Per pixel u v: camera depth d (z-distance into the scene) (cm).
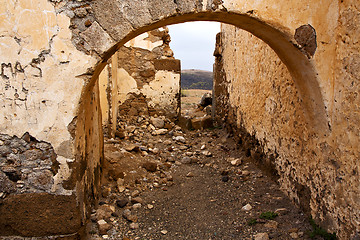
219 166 461
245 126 495
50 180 231
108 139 539
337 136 236
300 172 302
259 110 424
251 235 269
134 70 687
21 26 221
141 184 390
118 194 358
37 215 233
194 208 328
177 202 344
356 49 213
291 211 304
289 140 327
